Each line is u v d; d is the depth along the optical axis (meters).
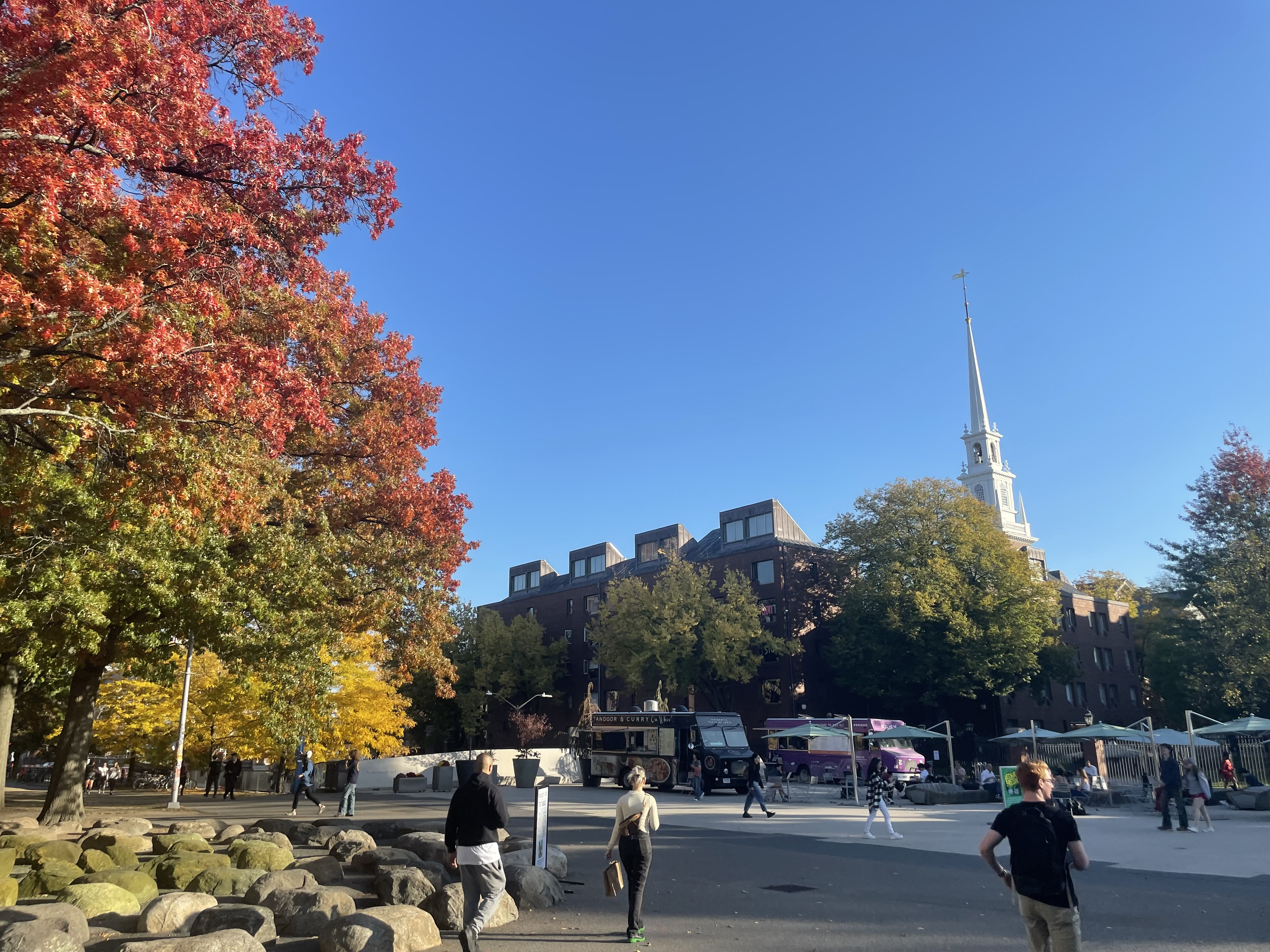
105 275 9.18
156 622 17.73
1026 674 48.66
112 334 9.05
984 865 12.87
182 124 9.25
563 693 65.19
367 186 11.67
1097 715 61.50
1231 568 41.88
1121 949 7.42
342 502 19.89
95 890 8.65
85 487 12.45
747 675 48.91
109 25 8.16
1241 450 44.81
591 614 65.81
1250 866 12.43
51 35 7.77
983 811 23.09
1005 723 52.59
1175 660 51.62
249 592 16.50
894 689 48.41
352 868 11.53
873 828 18.64
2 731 19.38
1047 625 48.22
